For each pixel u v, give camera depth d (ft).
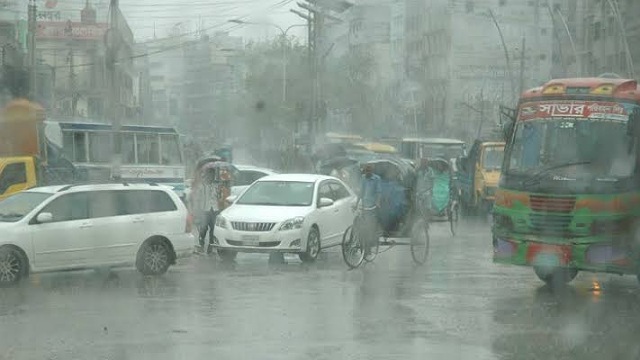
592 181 44.60
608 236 44.04
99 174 108.27
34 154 96.02
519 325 36.99
